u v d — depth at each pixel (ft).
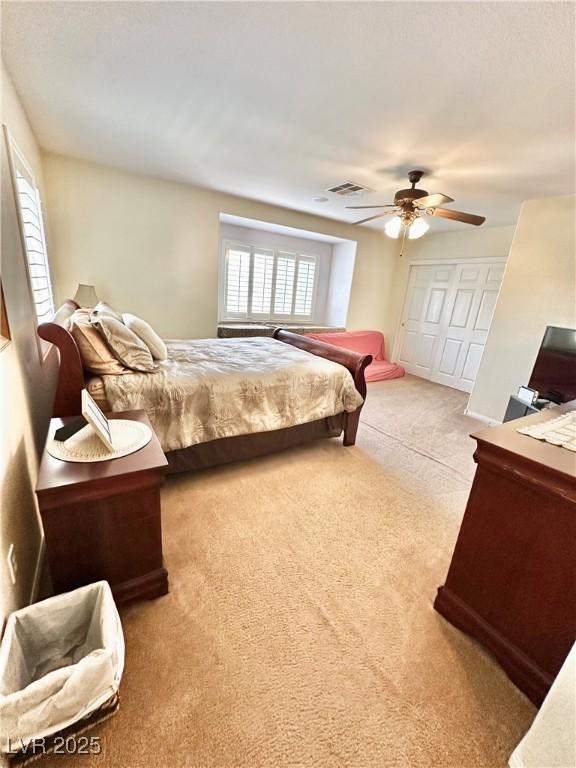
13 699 2.50
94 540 3.84
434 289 17.74
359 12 4.03
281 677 3.63
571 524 3.14
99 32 4.68
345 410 9.04
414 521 6.45
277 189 11.62
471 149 7.44
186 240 12.37
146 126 7.57
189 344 10.23
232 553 5.33
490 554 3.86
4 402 3.64
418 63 4.84
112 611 3.27
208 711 3.29
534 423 4.49
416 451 9.55
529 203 10.72
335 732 3.20
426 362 18.48
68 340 5.45
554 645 3.37
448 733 3.25
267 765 2.95
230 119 7.01
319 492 7.18
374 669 3.78
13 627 3.05
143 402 6.16
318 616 4.37
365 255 17.89
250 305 16.76
